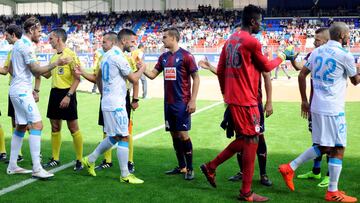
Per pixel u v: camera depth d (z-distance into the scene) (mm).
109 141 5391
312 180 5492
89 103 13234
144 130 8930
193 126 9367
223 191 4992
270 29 37719
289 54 4828
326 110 4625
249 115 4512
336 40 4652
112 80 5203
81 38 40219
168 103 5500
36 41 5594
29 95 5504
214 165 4832
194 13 42719
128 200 4637
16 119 5602
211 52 30625
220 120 10133
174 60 5426
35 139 5449
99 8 47656
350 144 7543
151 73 5695
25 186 5152
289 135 8367
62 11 47531
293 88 18000
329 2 40000
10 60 5762
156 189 5059
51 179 5469
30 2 49281
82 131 8875
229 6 44000
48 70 5340
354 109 11867
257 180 5477
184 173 5773
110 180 5445
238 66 4484
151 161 6445
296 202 4617
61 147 7375
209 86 19172
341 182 5352
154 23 42281
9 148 7355
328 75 4613
